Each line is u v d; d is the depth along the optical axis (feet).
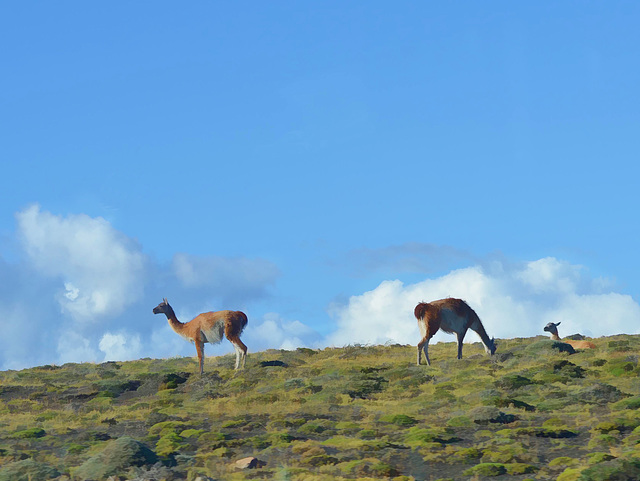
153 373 372.79
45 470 175.42
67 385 364.17
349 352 423.64
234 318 361.92
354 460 186.09
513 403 248.93
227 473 175.73
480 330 368.68
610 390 260.62
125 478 172.65
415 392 286.05
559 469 171.94
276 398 282.56
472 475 170.50
